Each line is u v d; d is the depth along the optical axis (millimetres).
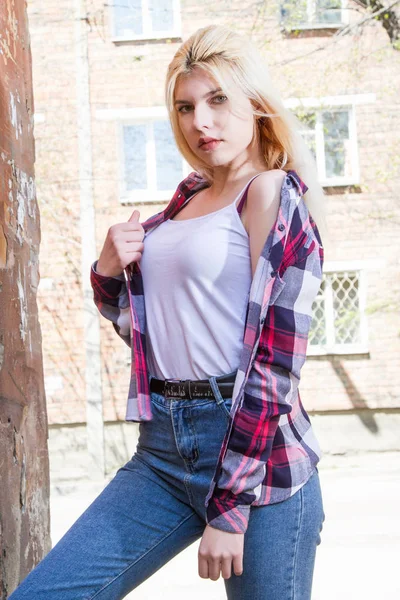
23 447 2391
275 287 1625
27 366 2465
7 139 2389
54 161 14367
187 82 1775
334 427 14328
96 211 14438
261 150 1860
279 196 1674
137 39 14414
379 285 14438
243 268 1713
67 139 14414
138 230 1869
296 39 14359
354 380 14367
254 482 1584
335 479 12523
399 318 14367
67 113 14438
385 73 14406
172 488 1767
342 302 14539
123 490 1776
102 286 1929
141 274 1860
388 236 14438
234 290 1712
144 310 1854
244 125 1784
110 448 14164
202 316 1715
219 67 1736
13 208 2414
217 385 1689
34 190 2660
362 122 14453
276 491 1661
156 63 14445
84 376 14188
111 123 14445
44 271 14328
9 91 2434
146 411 1789
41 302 14320
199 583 5375
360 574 5449
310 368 14383
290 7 13266
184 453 1718
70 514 9805
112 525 1730
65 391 14172
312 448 1758
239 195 1739
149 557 1750
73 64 14414
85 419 14117
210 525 1593
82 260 14141
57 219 14359
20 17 2602
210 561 1583
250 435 1576
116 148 14430
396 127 14445
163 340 1787
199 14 14422
